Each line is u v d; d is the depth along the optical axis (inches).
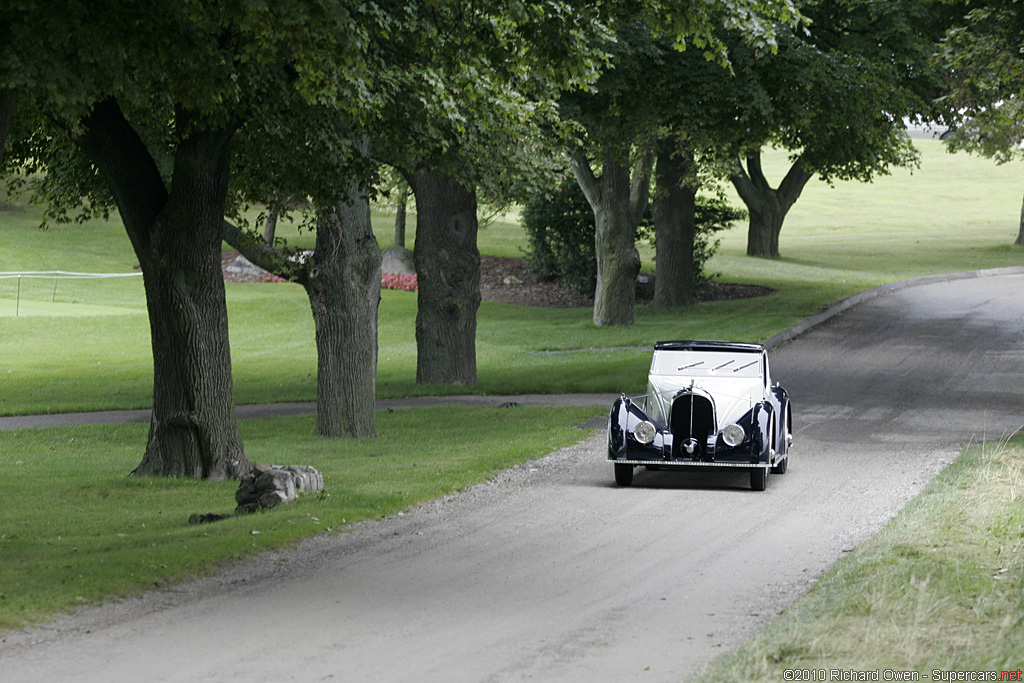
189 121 1221.7
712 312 3408.0
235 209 1611.7
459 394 2276.1
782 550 847.7
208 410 1391.5
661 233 3708.2
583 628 634.2
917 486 1117.1
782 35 2203.5
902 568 725.3
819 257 5103.3
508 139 1531.7
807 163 3221.0
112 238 5876.0
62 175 1620.3
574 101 2166.6
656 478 1235.2
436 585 746.2
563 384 2278.5
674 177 3644.2
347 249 1745.8
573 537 912.3
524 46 1205.7
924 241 5831.7
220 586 741.3
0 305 4143.7
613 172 3329.2
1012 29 1750.7
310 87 1042.7
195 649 594.6
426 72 1191.6
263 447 1637.6
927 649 551.2
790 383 2096.5
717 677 519.5
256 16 882.1
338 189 1432.1
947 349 2464.3
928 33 2775.6
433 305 2423.7
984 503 965.2
